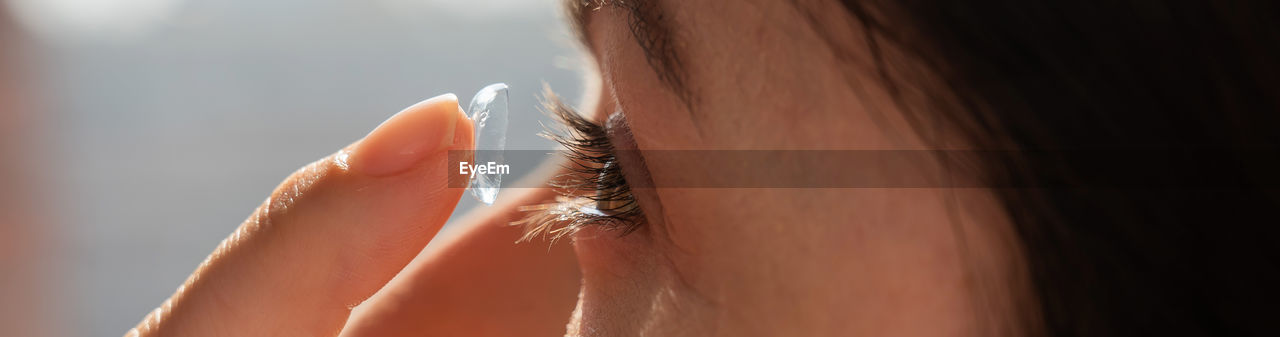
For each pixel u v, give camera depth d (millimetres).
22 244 652
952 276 127
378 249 173
